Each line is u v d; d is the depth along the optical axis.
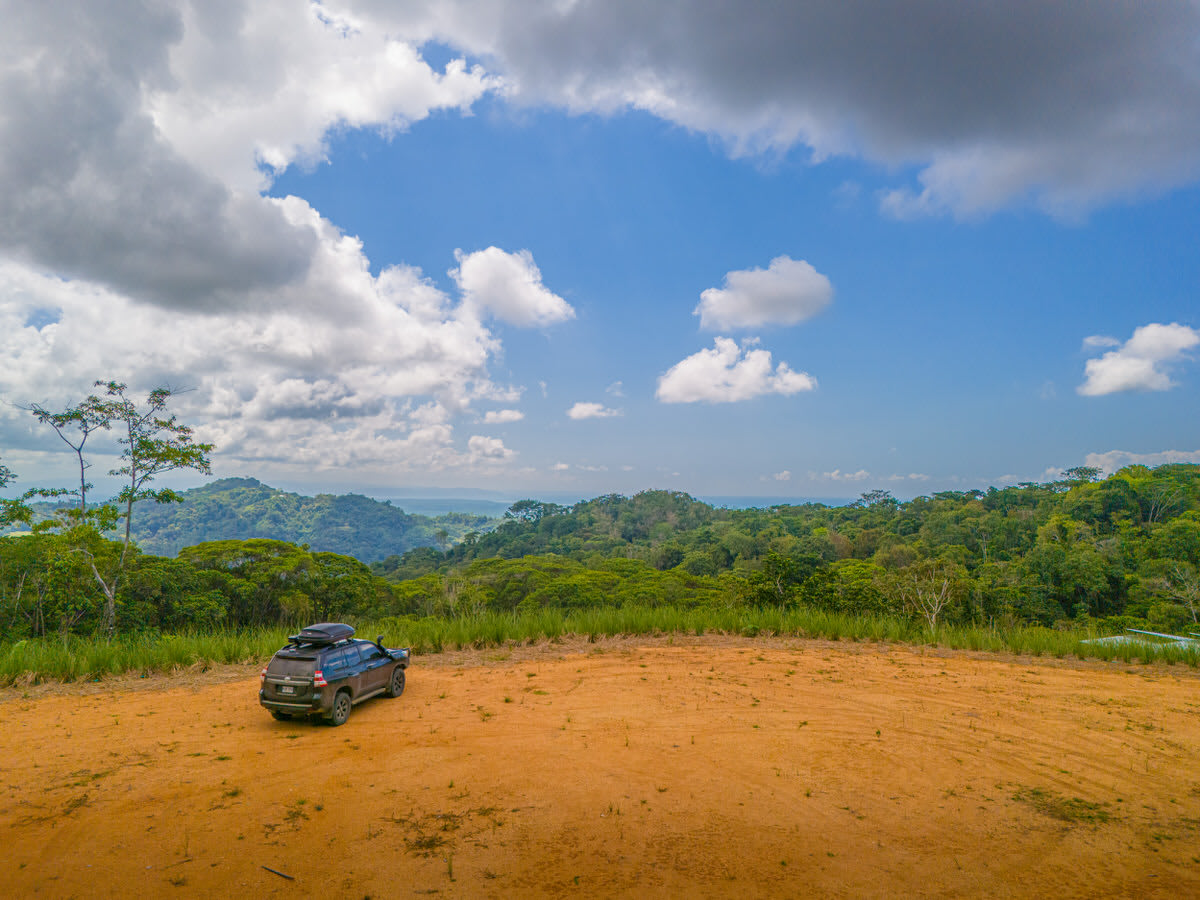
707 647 16.36
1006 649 16.48
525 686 12.29
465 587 63.78
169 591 36.47
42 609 31.53
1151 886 5.51
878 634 17.77
